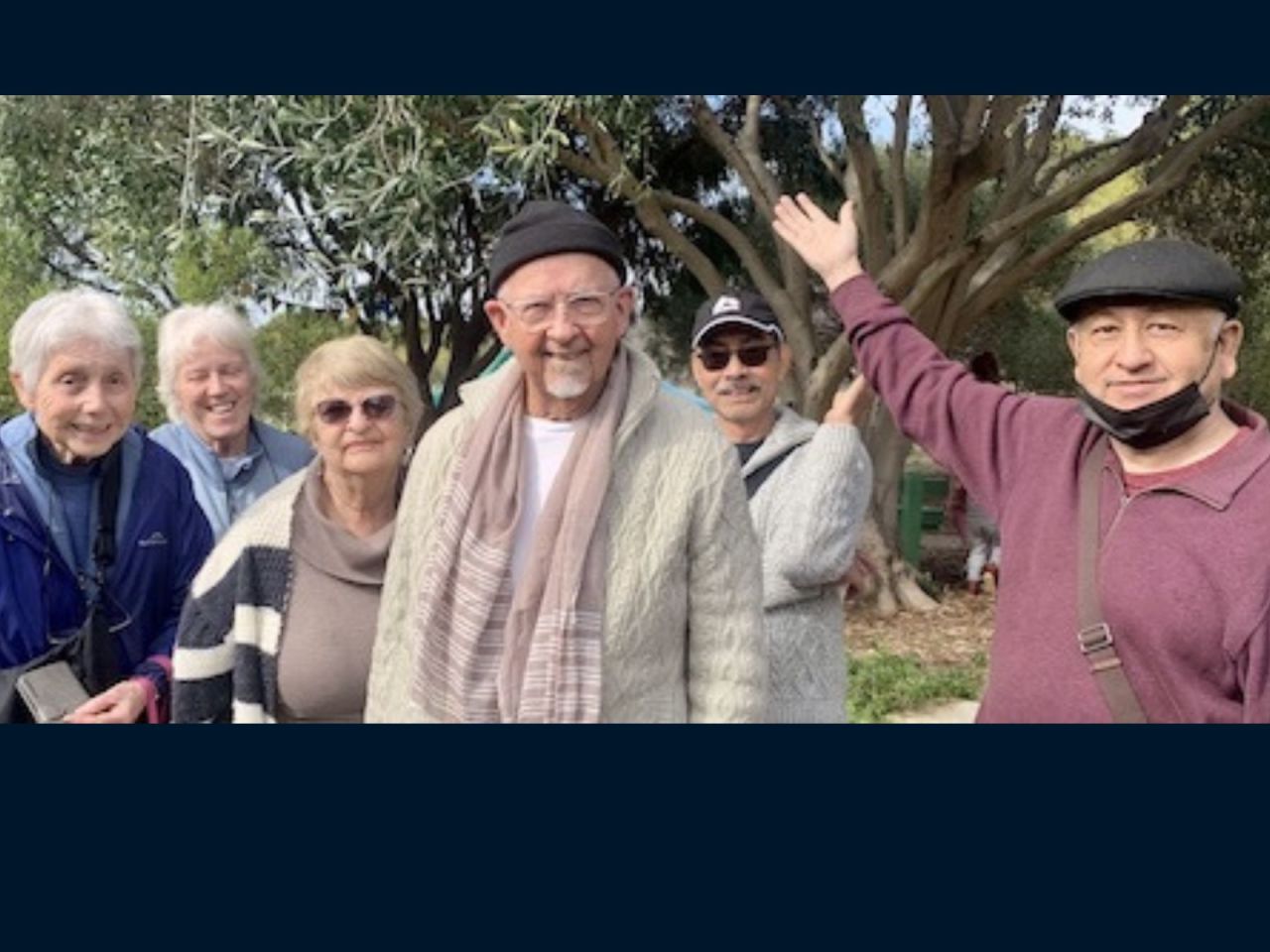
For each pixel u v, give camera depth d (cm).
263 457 385
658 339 1391
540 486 244
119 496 300
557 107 634
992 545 1070
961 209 913
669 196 995
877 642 905
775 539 304
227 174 877
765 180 1010
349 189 670
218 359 371
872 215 971
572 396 239
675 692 243
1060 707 220
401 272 841
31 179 931
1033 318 1419
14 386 294
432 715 242
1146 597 211
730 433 335
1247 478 212
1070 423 237
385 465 268
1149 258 217
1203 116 1046
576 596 233
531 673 233
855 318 286
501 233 249
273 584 267
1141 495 219
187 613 274
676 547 238
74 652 291
